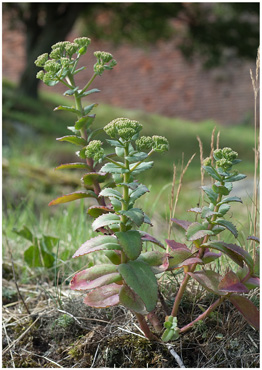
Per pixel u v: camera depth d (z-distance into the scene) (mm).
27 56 13094
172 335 2125
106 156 2068
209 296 2422
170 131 13891
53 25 12445
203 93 18234
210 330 2275
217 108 18047
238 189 6348
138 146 1900
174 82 18531
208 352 2201
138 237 1957
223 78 15820
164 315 2357
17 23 14531
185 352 2211
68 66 2164
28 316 2547
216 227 2100
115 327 2355
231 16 12883
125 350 2240
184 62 17734
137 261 2010
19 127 8867
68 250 3105
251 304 2072
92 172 2318
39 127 9516
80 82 18562
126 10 12727
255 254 2148
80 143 2305
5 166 5977
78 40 2209
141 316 2160
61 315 2492
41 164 6977
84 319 2453
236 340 2242
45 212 4605
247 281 2119
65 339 2398
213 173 2012
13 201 5270
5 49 18469
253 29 12641
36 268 3059
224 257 2688
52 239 3129
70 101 14945
